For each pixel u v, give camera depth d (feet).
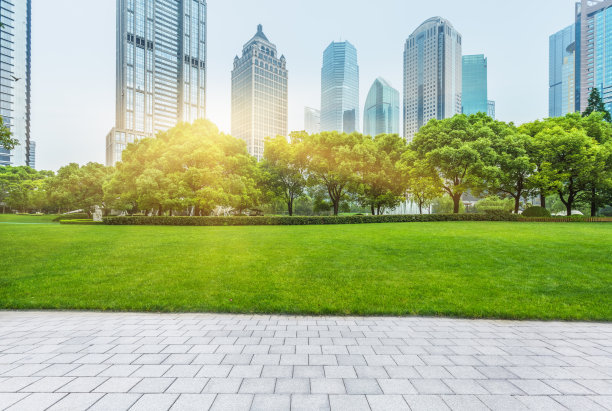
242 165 100.63
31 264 27.63
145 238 45.65
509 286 21.04
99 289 20.44
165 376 9.87
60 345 12.46
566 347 12.74
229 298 18.79
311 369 10.49
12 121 306.14
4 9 302.04
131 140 423.23
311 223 80.28
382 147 107.96
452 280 22.47
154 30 469.57
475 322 15.84
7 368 10.38
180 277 23.29
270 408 8.09
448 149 79.41
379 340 13.33
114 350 11.98
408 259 29.37
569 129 89.61
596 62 340.80
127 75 437.58
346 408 8.15
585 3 348.18
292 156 105.50
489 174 77.41
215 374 10.04
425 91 599.98
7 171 211.00
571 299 18.71
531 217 79.61
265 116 584.40
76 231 57.06
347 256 30.83
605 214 138.10
